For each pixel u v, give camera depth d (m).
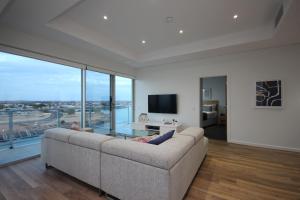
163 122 4.96
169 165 1.36
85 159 1.96
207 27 3.25
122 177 1.63
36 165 2.70
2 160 2.83
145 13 2.75
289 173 2.41
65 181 2.17
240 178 2.25
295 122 3.48
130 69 5.64
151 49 4.58
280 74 3.61
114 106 5.07
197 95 4.73
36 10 2.25
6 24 2.64
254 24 3.13
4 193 1.89
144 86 5.80
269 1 2.40
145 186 1.48
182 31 3.43
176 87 5.10
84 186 2.04
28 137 3.60
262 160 2.93
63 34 3.01
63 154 2.24
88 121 4.25
